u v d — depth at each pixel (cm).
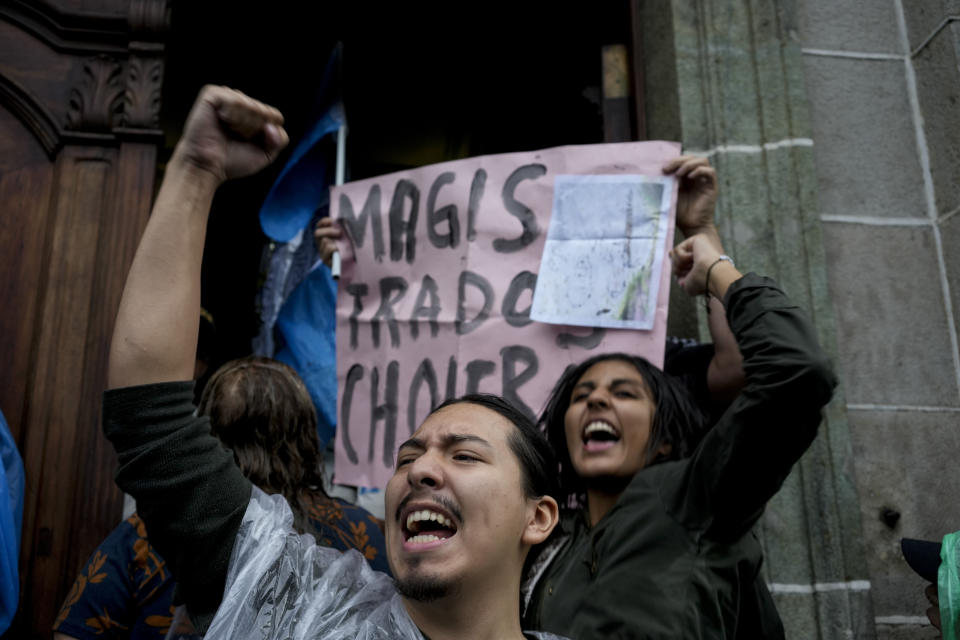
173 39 370
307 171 281
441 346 218
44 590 219
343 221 243
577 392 185
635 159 213
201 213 121
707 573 146
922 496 237
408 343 224
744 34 270
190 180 121
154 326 113
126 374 112
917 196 265
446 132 401
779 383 144
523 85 379
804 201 252
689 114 264
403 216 235
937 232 262
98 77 258
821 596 218
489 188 225
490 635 111
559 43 363
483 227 222
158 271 116
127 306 114
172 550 111
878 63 278
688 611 142
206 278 380
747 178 255
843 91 273
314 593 109
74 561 222
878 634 222
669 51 273
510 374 209
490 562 112
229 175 124
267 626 105
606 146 216
